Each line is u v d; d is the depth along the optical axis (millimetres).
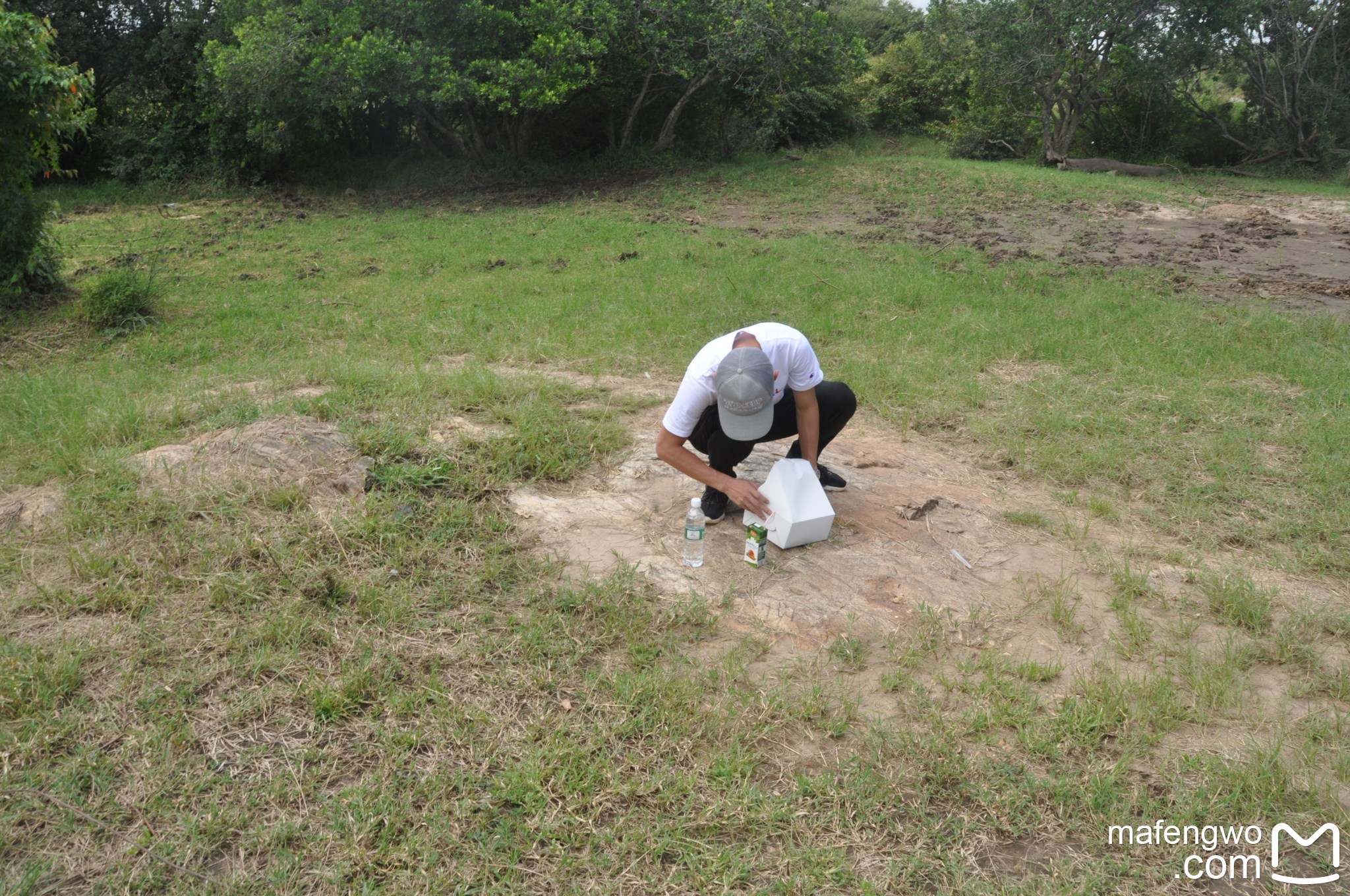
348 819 2742
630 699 3285
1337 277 11281
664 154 20516
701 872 2641
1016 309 9312
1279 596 4215
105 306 9125
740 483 4125
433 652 3529
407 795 2842
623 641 3668
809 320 8773
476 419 5629
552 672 3443
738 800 2885
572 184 18938
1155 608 4082
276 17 17016
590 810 2838
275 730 3105
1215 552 4691
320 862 2627
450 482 4703
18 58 9609
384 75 16719
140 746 2986
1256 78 22953
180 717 3117
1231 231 14312
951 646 3748
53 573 3912
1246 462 5699
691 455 4117
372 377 6168
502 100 17406
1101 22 20828
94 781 2846
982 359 7711
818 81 21562
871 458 5656
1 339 8969
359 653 3477
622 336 8180
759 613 3895
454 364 7473
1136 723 3271
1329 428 6215
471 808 2812
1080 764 3109
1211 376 7359
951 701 3404
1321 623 3953
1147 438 6066
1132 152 24297
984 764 3084
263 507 4363
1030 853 2770
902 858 2721
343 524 4207
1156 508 5180
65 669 3256
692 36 18875
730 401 3596
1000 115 24219
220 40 19969
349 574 3957
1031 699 3379
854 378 7125
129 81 20812
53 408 5875
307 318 9273
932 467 5652
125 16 20719
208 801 2805
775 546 4414
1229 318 8984
